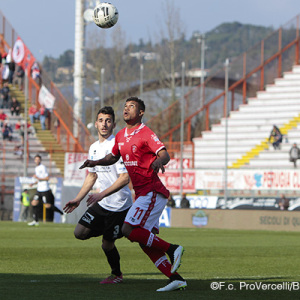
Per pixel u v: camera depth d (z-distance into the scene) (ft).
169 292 68.39
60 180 278.87
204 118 399.85
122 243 159.53
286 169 292.20
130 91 606.96
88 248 137.59
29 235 181.78
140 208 70.54
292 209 272.72
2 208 334.03
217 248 146.41
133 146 70.95
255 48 406.21
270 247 151.23
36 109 391.24
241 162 363.97
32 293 65.31
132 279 82.23
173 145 382.01
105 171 81.00
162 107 594.65
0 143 378.53
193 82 607.37
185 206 289.12
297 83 395.75
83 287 72.23
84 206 281.54
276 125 376.89
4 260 107.76
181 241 172.14
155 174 71.41
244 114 394.52
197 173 305.94
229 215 266.36
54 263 103.65
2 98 412.16
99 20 91.09
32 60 406.62
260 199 278.67
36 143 380.17
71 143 372.79
